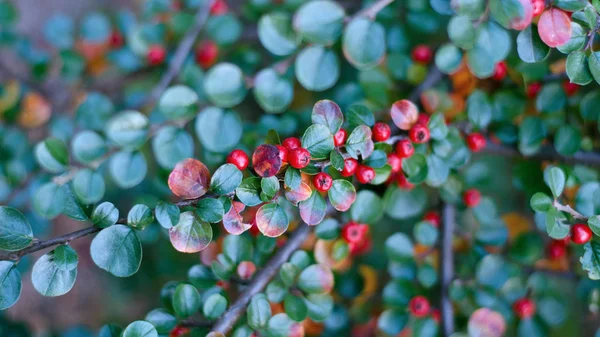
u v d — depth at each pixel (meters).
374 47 0.33
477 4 0.32
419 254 0.36
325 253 0.34
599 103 0.34
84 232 0.30
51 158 0.33
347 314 0.39
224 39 0.39
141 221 0.30
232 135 0.34
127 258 0.30
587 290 0.37
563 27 0.31
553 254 0.37
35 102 0.43
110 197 0.43
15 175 0.40
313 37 0.33
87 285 0.52
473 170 0.37
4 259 0.29
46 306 0.52
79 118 0.41
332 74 0.34
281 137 0.37
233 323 0.32
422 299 0.36
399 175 0.34
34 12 0.61
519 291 0.37
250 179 0.30
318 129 0.30
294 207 0.34
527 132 0.35
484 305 0.35
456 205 0.37
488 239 0.37
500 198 0.43
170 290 0.33
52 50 0.58
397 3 0.39
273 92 0.34
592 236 0.32
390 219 0.43
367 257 0.41
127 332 0.30
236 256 0.33
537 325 0.37
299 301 0.33
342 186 0.31
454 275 0.36
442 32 0.41
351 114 0.32
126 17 0.44
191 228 0.30
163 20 0.40
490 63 0.33
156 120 0.39
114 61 0.42
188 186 0.30
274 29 0.33
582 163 0.35
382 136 0.31
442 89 0.38
